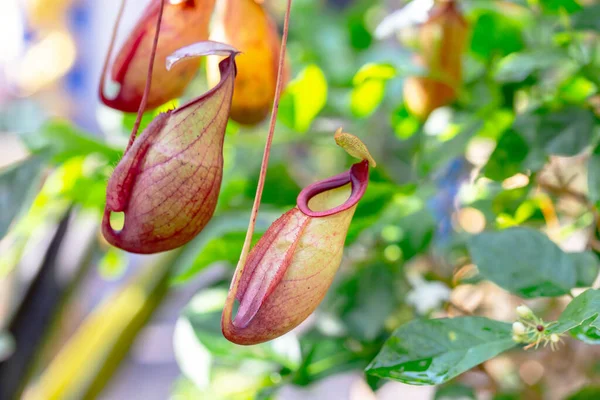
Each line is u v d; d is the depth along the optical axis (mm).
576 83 853
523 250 722
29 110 915
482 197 912
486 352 645
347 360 846
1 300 1104
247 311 616
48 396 1077
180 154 625
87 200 995
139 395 2773
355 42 1257
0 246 1040
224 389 1195
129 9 1509
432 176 907
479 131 899
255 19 722
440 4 879
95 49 2639
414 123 983
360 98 976
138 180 625
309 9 1427
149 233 628
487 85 922
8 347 1053
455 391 877
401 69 892
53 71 1999
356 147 629
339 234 630
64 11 2115
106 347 1078
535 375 1029
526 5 898
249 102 728
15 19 2053
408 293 917
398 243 881
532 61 864
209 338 848
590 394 801
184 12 700
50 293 1099
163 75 701
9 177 837
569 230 904
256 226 826
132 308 1097
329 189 643
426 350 650
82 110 2365
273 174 944
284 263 617
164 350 3092
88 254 1121
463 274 930
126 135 995
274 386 818
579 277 733
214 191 635
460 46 883
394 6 1401
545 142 786
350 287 876
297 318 621
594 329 617
